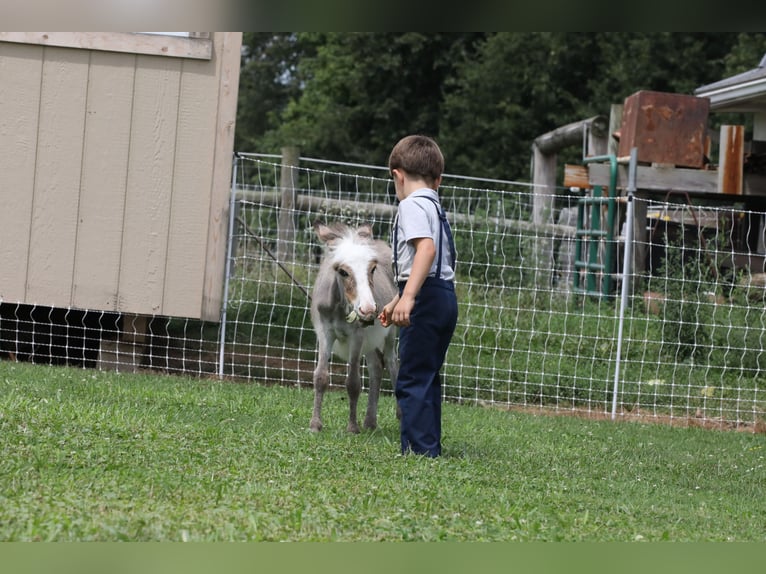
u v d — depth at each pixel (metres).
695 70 34.50
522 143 35.62
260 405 9.19
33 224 11.34
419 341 6.90
